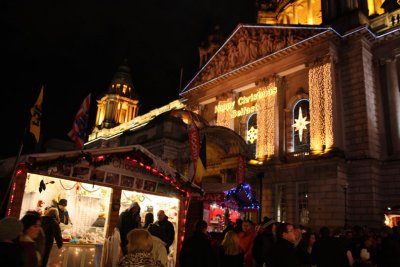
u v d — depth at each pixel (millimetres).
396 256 8742
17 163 9016
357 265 9219
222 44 39625
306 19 43594
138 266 4785
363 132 26859
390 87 28031
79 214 11414
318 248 8523
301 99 32125
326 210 26125
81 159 10555
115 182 11594
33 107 9906
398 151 26516
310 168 28094
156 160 12406
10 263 4285
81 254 10961
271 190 30344
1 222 4543
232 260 8062
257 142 33500
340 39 29938
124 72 70375
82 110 12484
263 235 9578
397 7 29938
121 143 36906
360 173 26297
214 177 32812
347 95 28547
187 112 32500
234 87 37438
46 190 10789
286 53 32750
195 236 7676
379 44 29625
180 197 13469
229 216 25391
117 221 11539
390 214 23766
